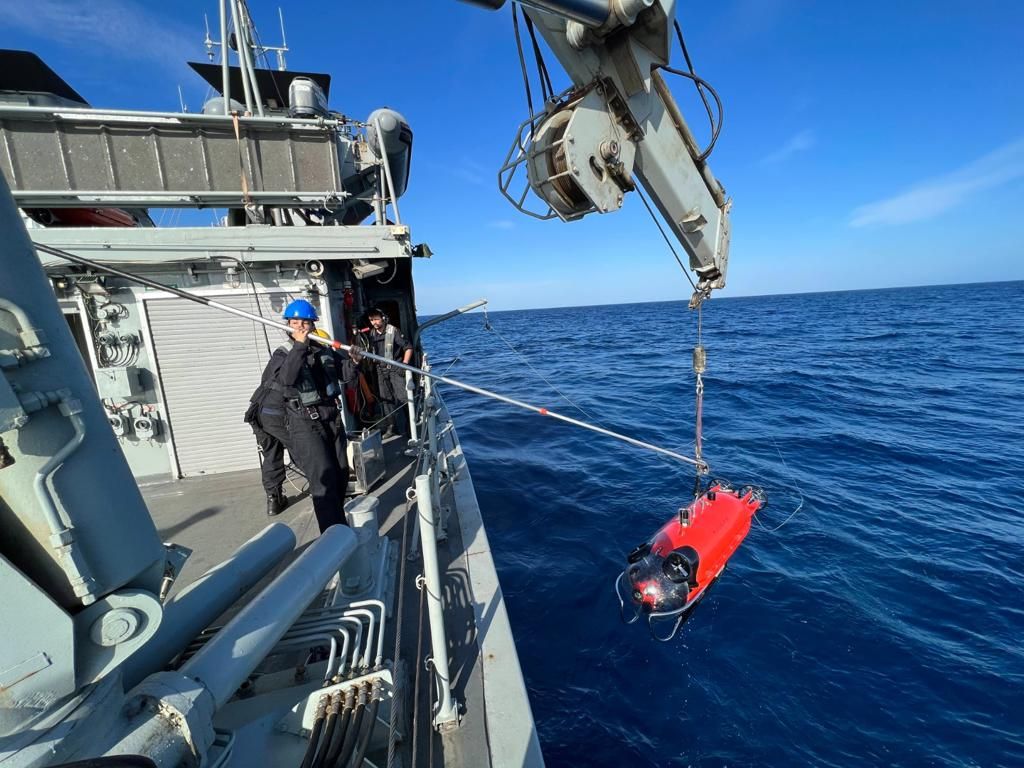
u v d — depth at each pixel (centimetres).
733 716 351
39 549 111
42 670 109
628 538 588
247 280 502
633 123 258
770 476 801
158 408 503
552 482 775
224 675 160
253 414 389
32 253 109
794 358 2192
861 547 569
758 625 437
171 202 470
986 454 888
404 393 663
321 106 680
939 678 381
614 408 1345
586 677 384
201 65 718
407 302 841
